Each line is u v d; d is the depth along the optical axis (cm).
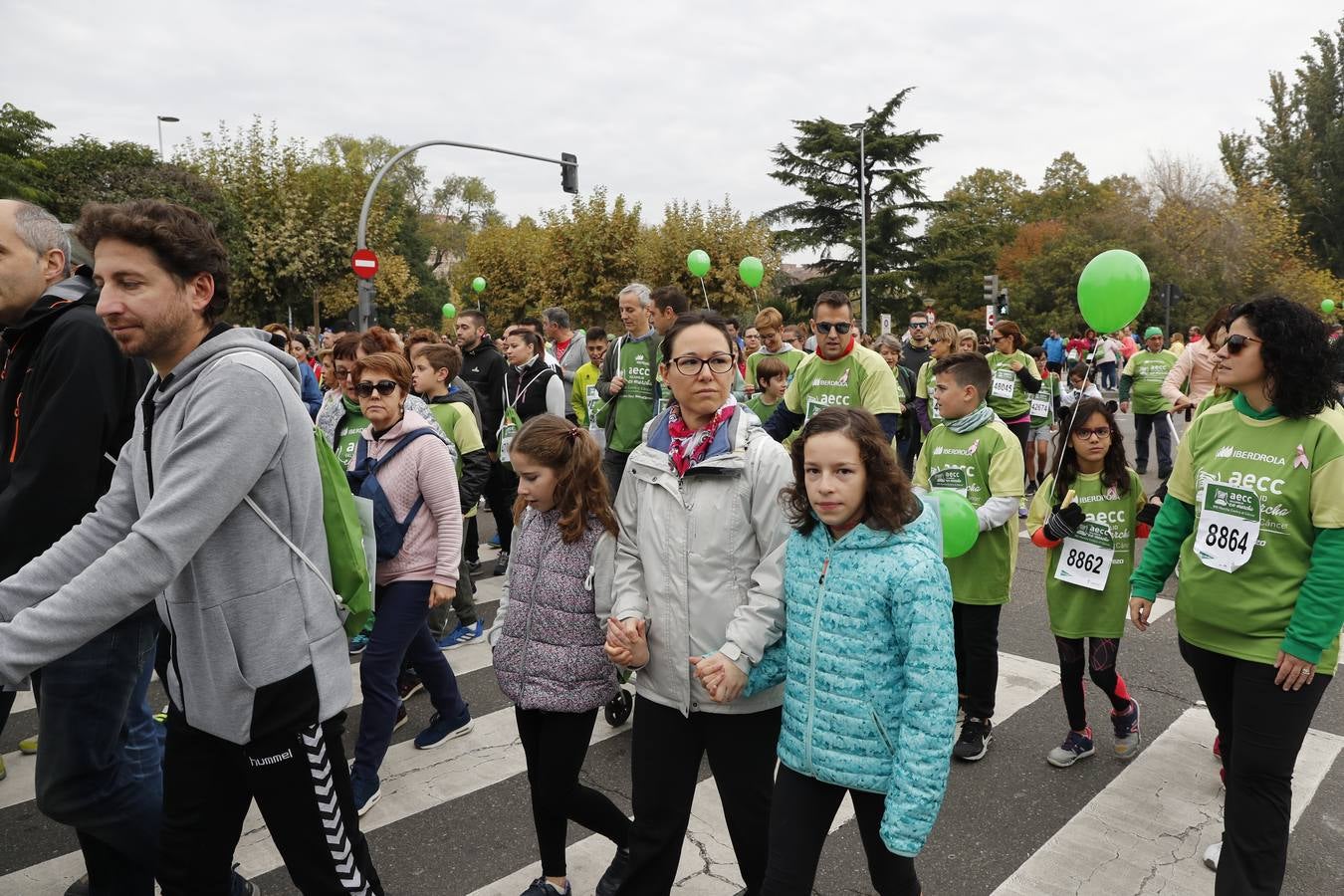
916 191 4369
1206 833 348
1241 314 275
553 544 288
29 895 314
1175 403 752
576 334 1015
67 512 245
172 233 210
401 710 460
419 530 374
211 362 211
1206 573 284
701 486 249
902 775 218
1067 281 4584
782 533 245
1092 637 395
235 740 217
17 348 270
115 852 274
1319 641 258
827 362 544
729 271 2886
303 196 2525
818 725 232
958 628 423
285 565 219
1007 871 324
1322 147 4912
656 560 252
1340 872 322
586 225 2906
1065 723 450
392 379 376
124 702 257
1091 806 369
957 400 414
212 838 230
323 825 227
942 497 346
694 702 249
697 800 378
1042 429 1021
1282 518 267
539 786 289
